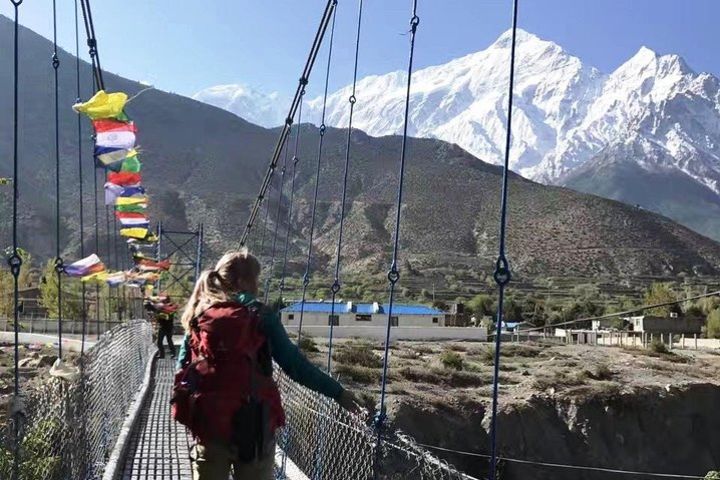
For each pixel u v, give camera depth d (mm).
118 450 7820
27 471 4707
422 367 31688
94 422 6801
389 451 5137
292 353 3340
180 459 8047
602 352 44438
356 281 86250
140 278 15672
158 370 19453
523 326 65562
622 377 33719
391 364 32750
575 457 27703
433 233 117562
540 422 27641
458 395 27641
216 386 3172
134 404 11383
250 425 3180
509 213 124125
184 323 3445
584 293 89500
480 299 69125
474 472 24938
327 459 6105
